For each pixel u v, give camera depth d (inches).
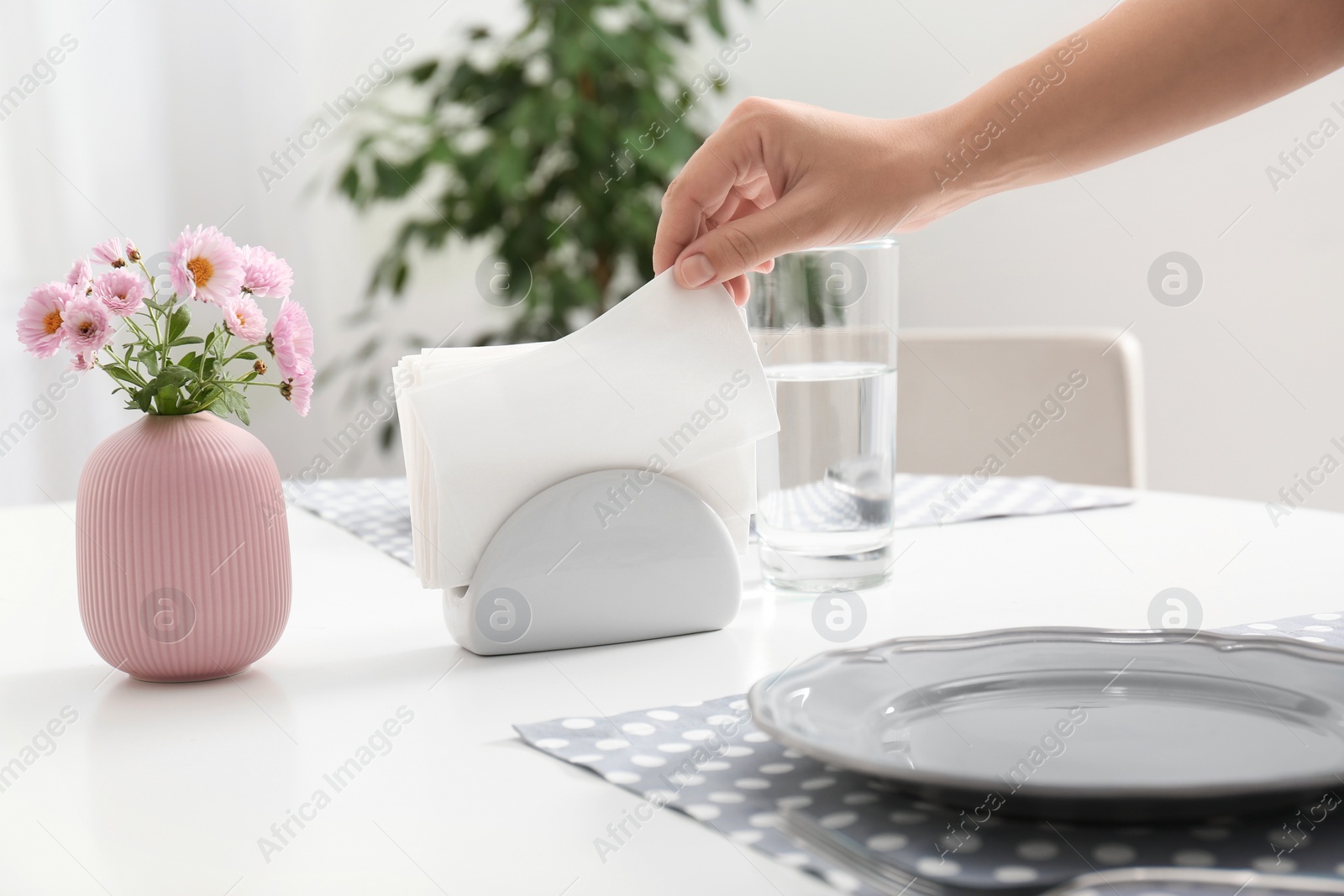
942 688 21.1
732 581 29.0
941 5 93.8
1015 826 16.7
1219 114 32.4
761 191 35.0
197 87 103.1
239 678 26.6
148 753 21.9
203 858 17.3
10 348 84.9
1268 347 80.3
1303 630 27.0
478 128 96.0
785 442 30.7
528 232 92.4
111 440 26.4
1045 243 91.2
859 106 101.2
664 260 32.1
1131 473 60.4
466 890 16.0
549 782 19.9
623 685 25.2
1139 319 86.7
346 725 23.2
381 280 102.1
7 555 40.2
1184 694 20.5
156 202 99.7
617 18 99.8
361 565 37.6
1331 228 76.4
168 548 25.5
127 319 25.9
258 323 27.2
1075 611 29.8
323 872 16.7
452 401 26.2
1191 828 16.4
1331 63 31.4
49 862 17.2
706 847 17.0
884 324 30.2
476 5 115.0
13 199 85.5
